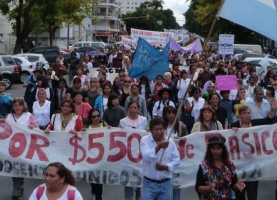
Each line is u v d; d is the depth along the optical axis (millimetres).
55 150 8875
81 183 10125
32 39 66875
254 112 10750
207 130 8844
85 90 13742
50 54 40438
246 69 23406
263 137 8727
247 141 8711
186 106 12141
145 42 15602
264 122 10391
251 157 8727
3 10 41188
